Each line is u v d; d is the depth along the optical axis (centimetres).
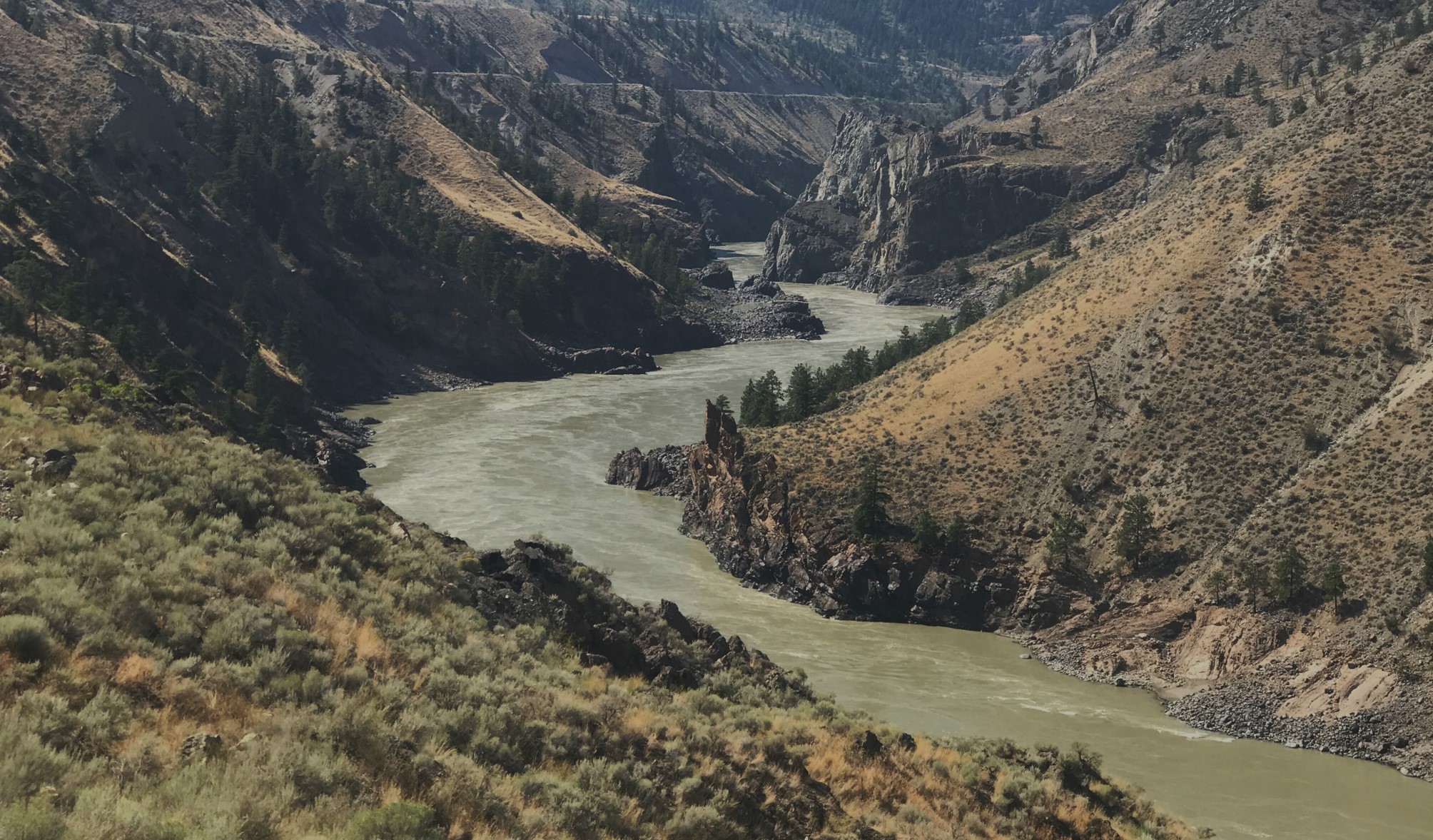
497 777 2233
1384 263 9062
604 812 2272
